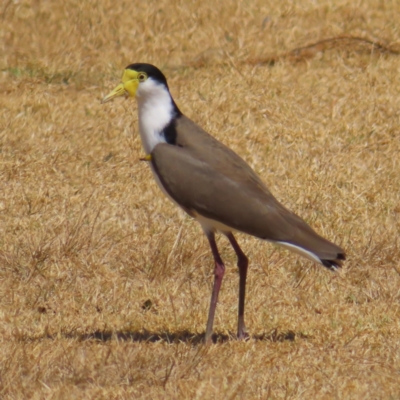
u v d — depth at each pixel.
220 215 9.98
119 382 9.08
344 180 14.78
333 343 10.20
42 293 11.70
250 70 18.47
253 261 12.66
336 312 11.15
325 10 20.55
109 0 21.03
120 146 15.80
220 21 20.41
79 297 11.68
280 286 12.11
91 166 15.16
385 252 12.77
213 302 10.23
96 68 18.86
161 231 13.20
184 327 10.81
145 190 14.48
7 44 19.66
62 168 15.07
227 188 9.95
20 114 16.62
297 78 18.09
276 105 17.06
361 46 19.28
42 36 19.97
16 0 20.94
